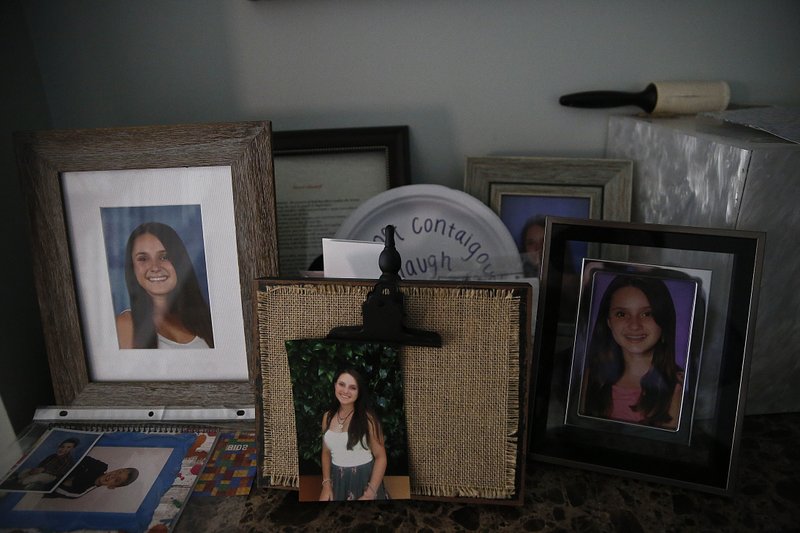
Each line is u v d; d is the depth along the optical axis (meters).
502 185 0.78
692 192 0.65
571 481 0.57
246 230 0.61
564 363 0.57
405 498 0.54
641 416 0.55
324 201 0.80
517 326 0.53
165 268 0.63
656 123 0.73
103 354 0.66
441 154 0.84
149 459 0.59
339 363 0.52
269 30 0.77
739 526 0.51
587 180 0.76
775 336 0.63
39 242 0.62
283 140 0.78
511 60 0.79
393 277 0.52
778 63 0.81
